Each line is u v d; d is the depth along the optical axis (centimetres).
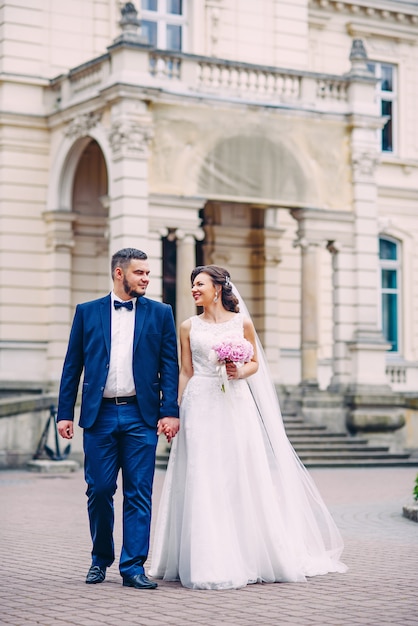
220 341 849
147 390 824
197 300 880
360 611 705
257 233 2681
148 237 2197
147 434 820
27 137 2494
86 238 2525
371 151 2448
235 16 2706
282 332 2692
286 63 2767
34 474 1969
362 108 2438
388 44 3128
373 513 1350
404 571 888
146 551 813
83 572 880
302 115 2375
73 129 2372
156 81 2223
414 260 3011
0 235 2475
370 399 2348
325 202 2409
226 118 2289
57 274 2478
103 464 817
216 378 858
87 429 823
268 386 908
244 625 656
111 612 700
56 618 680
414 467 2194
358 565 923
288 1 2777
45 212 2484
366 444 2309
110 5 2575
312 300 2406
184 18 2645
